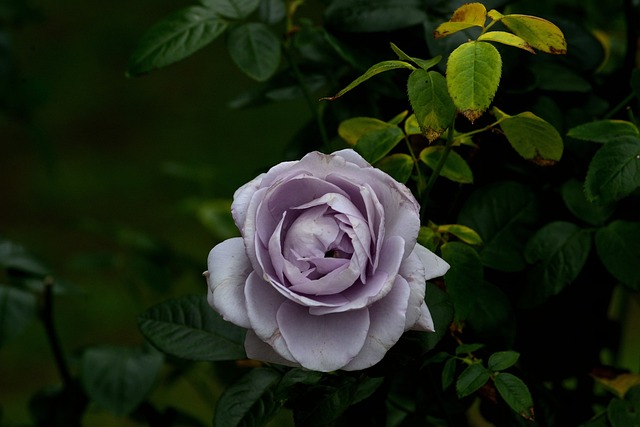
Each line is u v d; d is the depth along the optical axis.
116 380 0.99
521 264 0.87
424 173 0.89
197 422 1.05
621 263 0.86
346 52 0.89
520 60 0.90
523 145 0.83
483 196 0.88
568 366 0.92
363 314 0.75
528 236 0.88
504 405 0.87
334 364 0.74
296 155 0.95
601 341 0.95
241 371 1.04
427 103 0.79
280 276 0.75
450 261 0.83
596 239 0.87
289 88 0.98
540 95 0.91
